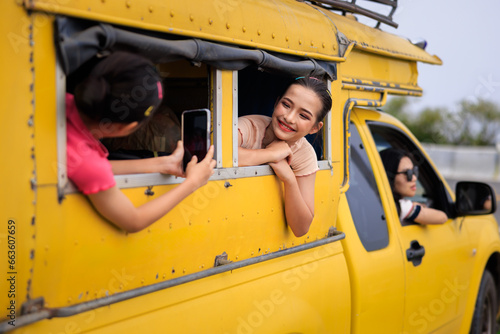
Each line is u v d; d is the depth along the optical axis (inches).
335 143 100.3
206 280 74.6
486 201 138.4
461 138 816.3
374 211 117.6
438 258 130.6
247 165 80.4
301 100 82.3
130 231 62.4
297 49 86.4
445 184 145.3
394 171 129.6
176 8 65.9
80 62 56.8
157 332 66.9
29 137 54.2
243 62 76.0
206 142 70.7
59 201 56.6
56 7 54.2
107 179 58.3
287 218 87.7
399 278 116.0
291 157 86.4
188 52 66.4
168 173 67.7
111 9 58.9
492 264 163.9
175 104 103.5
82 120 59.2
